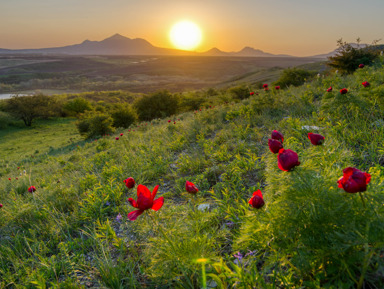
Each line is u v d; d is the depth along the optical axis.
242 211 2.46
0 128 50.03
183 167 4.73
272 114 6.41
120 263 2.38
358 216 1.37
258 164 3.73
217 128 7.29
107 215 3.81
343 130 3.53
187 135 7.34
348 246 1.31
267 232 1.66
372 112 3.79
